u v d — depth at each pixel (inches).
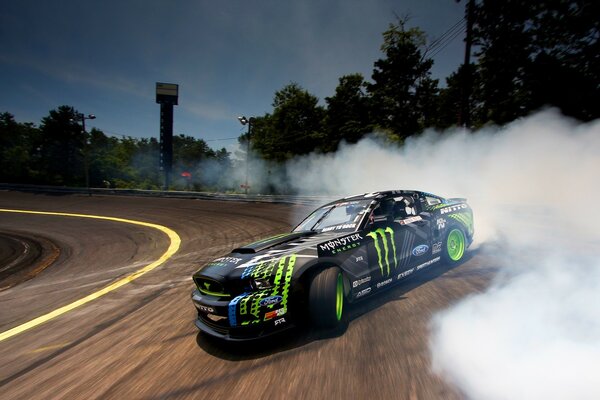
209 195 814.5
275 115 1647.4
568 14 633.6
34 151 1943.9
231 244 326.0
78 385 98.7
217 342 117.6
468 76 591.8
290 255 114.9
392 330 109.2
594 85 620.7
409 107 1363.2
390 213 149.4
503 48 721.6
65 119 1915.6
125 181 2193.7
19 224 596.1
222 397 83.7
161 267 259.3
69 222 579.8
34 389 99.6
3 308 197.9
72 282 243.8
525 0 659.4
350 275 122.6
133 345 123.3
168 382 94.3
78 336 139.6
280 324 108.0
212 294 114.0
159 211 648.4
